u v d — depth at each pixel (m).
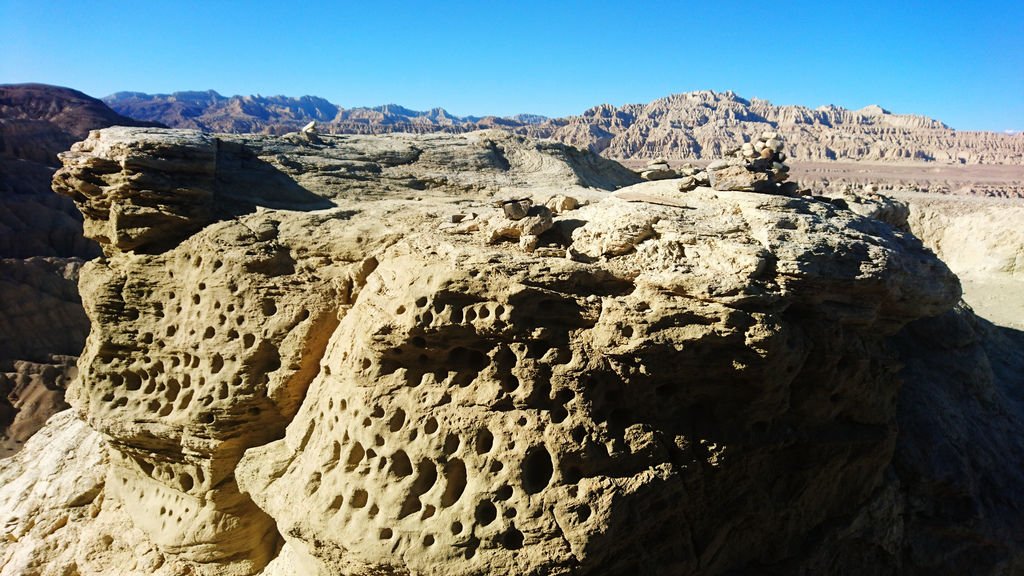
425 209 12.62
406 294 8.90
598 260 9.32
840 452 9.89
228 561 11.98
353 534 8.52
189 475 12.09
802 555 9.91
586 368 8.45
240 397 10.90
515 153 19.31
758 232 9.12
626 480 8.36
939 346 13.48
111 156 11.80
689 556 9.03
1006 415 13.39
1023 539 11.21
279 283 11.14
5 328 38.03
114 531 13.50
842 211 10.58
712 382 8.89
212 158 12.43
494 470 8.31
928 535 11.18
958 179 70.75
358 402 9.14
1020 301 21.34
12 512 15.26
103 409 12.27
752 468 9.38
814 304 8.89
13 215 46.69
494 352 8.64
